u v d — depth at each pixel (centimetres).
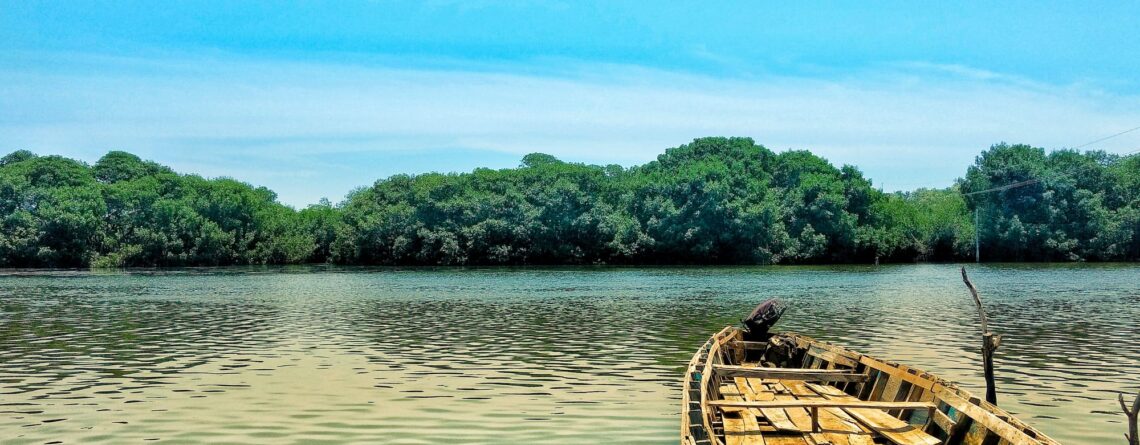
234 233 13075
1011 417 1497
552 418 2156
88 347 3494
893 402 1819
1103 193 12581
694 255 12438
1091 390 2492
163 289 7212
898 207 13775
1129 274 8844
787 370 2183
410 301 5816
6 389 2580
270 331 4031
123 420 2162
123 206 12694
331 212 14812
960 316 4578
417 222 13088
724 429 1778
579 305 5434
